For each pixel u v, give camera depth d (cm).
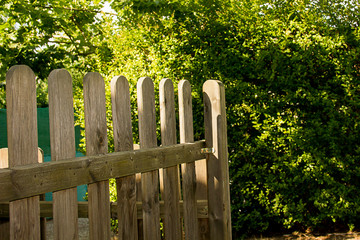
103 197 181
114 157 185
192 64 469
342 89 481
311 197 475
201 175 269
